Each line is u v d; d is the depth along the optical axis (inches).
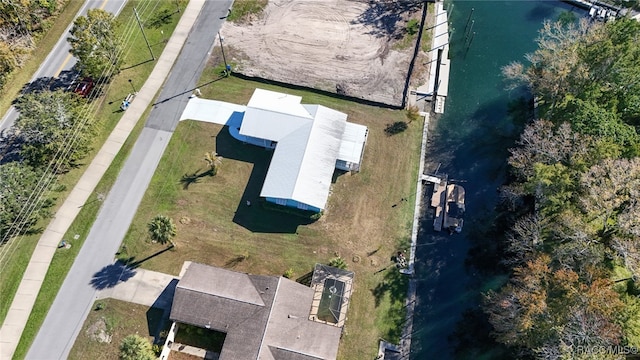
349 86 2731.3
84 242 2214.6
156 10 3002.0
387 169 2464.3
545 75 2326.5
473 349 2016.5
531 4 3100.4
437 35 2967.5
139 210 2314.2
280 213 2315.5
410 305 2114.9
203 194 2364.7
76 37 2559.1
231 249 2218.3
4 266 2135.8
